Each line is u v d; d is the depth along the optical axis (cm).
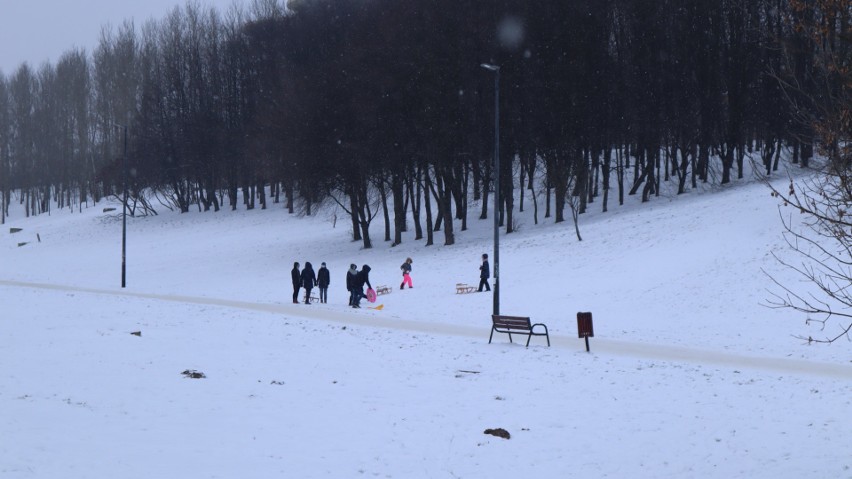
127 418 2712
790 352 4550
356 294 7531
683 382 3600
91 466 2095
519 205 13738
